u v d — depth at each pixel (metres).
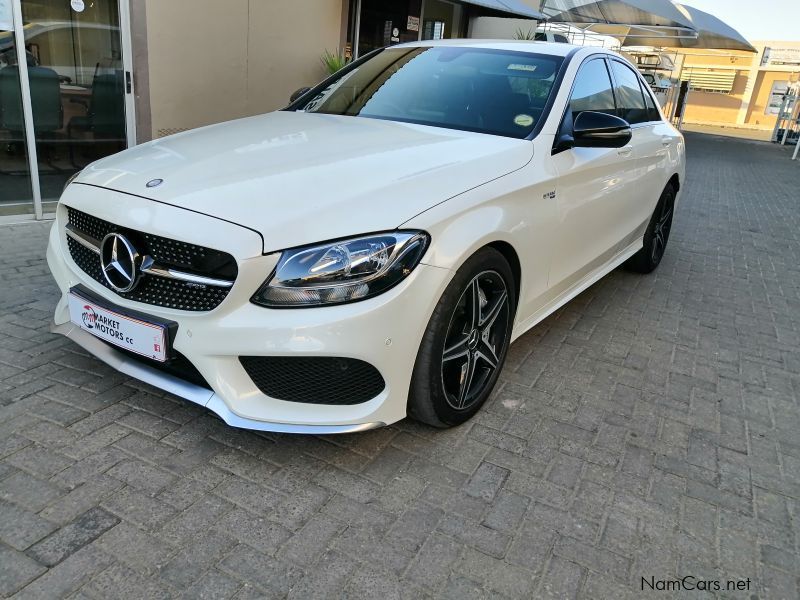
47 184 5.58
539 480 2.46
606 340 3.88
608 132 3.22
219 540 2.02
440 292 2.31
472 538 2.12
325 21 7.73
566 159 3.19
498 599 1.90
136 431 2.54
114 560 1.91
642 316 4.36
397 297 2.19
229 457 2.43
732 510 2.38
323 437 2.59
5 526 2.00
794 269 5.95
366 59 4.14
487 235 2.48
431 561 2.01
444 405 2.56
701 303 4.74
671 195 5.28
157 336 2.26
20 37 5.12
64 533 2.00
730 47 19.69
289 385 2.25
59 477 2.24
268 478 2.33
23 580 1.81
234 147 2.77
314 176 2.39
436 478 2.41
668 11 16.45
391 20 9.12
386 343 2.20
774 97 36.59
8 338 3.21
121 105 5.99
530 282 3.01
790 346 4.03
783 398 3.31
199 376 2.33
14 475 2.23
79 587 1.81
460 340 2.59
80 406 2.67
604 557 2.09
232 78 6.82
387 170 2.47
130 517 2.09
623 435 2.83
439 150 2.75
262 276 2.12
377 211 2.23
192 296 2.25
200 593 1.83
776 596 2.00
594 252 3.80
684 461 2.67
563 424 2.88
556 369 3.43
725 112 38.12
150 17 5.93
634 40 20.16
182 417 2.65
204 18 6.38
